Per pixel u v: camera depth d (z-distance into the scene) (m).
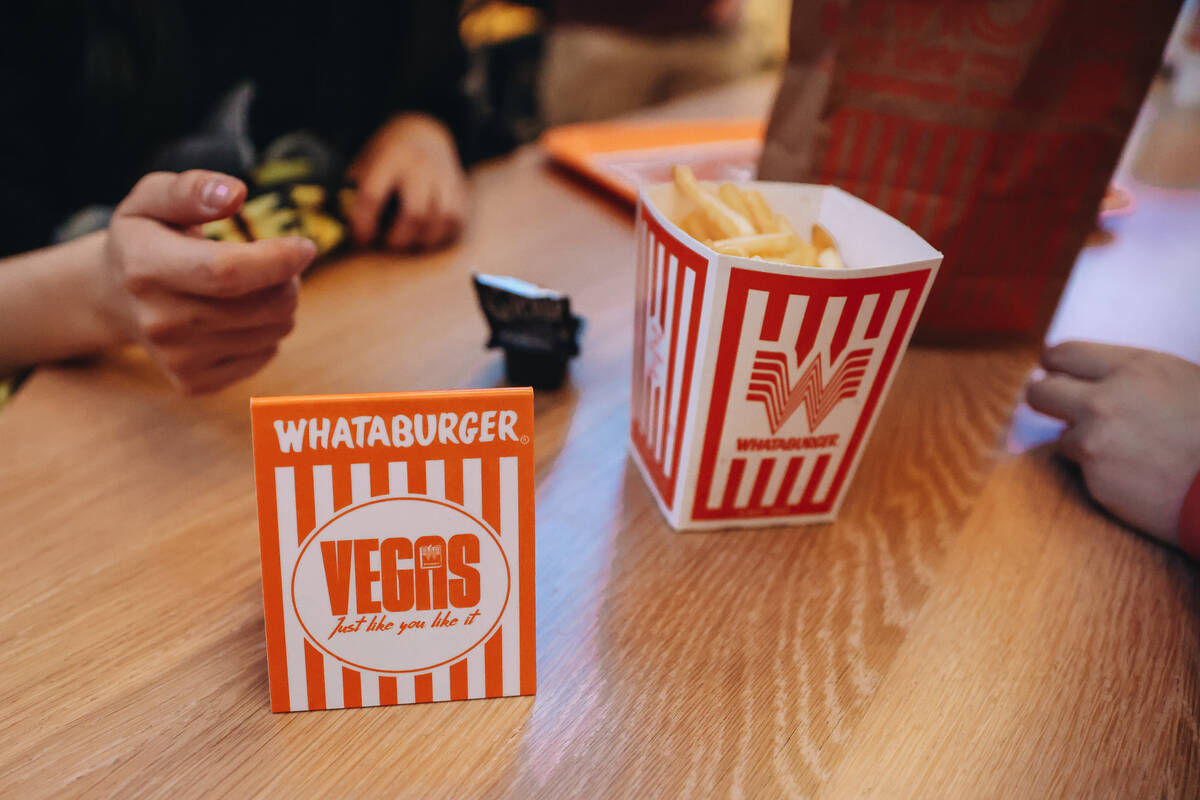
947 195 0.45
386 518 0.28
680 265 0.32
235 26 0.73
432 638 0.29
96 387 0.43
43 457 0.38
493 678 0.29
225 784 0.26
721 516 0.36
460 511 0.28
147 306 0.38
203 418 0.41
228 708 0.28
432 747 0.28
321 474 0.27
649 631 0.32
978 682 0.31
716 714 0.29
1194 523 0.35
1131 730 0.29
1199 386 0.37
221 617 0.31
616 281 0.56
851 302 0.31
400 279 0.55
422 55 0.78
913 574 0.35
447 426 0.27
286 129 0.78
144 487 0.37
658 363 0.35
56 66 0.62
